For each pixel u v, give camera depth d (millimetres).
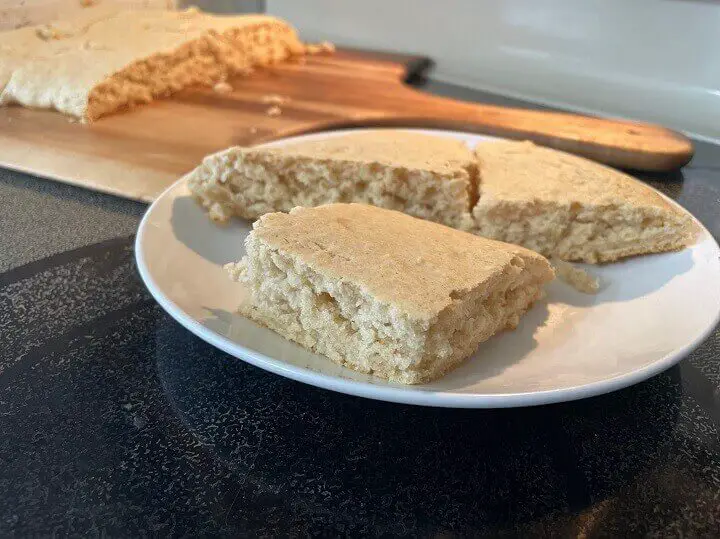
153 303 232
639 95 492
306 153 291
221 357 206
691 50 477
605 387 169
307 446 173
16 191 316
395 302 178
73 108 393
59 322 219
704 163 392
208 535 148
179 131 382
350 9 604
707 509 158
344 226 223
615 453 174
